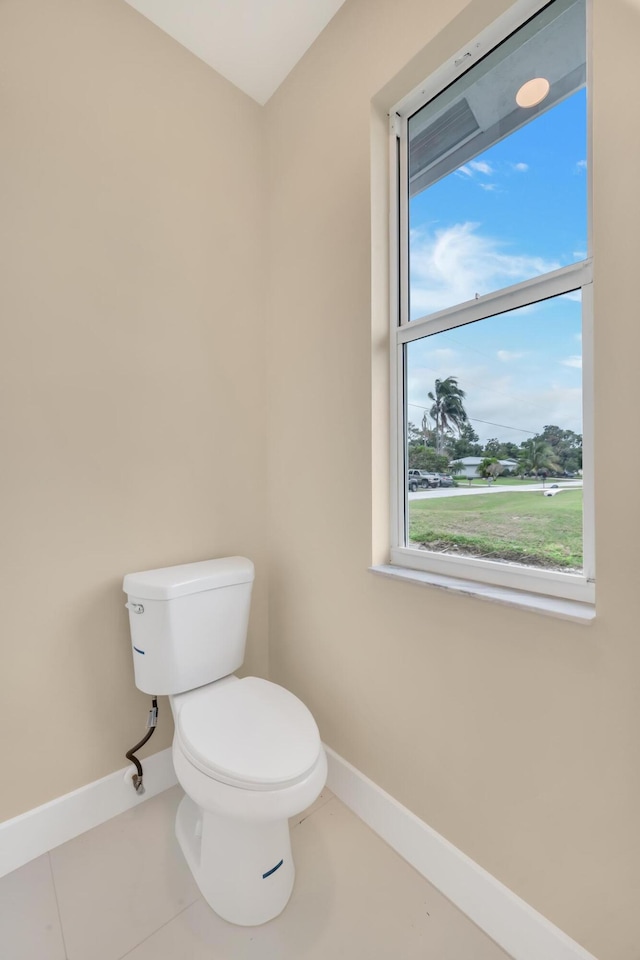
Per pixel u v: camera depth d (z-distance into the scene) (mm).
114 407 1362
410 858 1206
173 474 1499
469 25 1081
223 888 1046
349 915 1062
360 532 1366
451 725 1115
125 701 1398
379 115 1328
